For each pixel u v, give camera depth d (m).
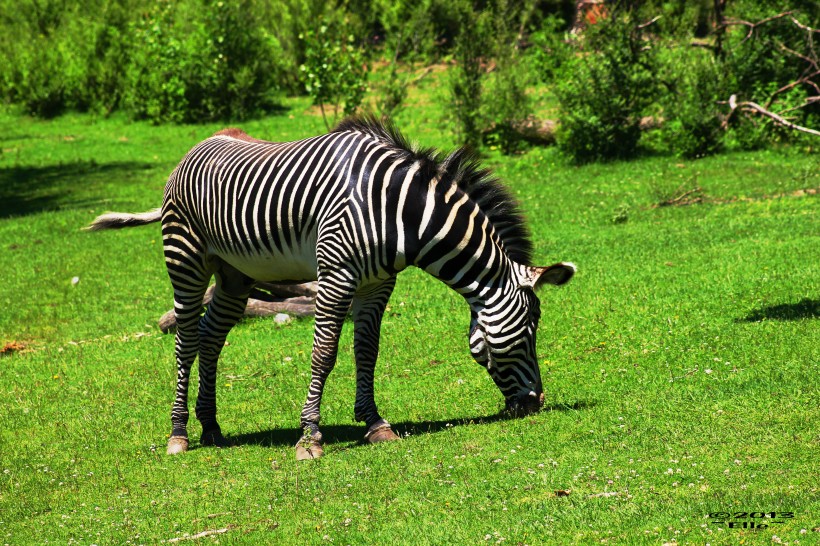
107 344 23.59
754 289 20.45
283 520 11.41
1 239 36.69
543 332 20.00
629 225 30.62
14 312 27.14
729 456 11.62
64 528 12.05
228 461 14.48
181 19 67.75
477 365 18.55
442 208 13.62
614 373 16.62
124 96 66.50
